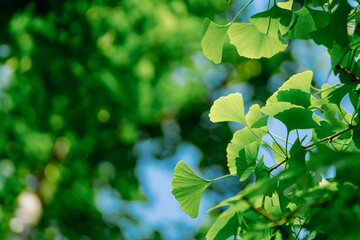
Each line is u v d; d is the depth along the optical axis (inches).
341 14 36.6
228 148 46.5
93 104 204.1
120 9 206.1
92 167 236.7
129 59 198.2
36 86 199.5
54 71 196.5
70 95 201.0
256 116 46.1
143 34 206.1
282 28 45.6
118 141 250.5
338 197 29.2
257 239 38.7
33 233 207.0
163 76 219.5
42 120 203.2
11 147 206.7
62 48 197.9
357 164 25.9
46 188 215.2
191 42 227.0
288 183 39.2
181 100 234.2
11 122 197.8
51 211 216.8
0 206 199.2
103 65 199.2
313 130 44.1
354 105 42.9
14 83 200.5
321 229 33.9
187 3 243.4
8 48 207.6
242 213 39.2
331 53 40.7
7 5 209.9
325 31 40.9
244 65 275.4
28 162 211.5
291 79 43.9
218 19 252.5
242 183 281.1
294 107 41.4
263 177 43.8
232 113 47.9
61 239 217.2
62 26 201.6
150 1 209.3
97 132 216.8
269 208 40.7
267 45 48.8
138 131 268.7
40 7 211.3
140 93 203.5
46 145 202.7
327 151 26.9
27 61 197.5
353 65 40.9
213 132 294.4
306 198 34.1
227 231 42.3
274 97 44.8
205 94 287.7
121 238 227.3
